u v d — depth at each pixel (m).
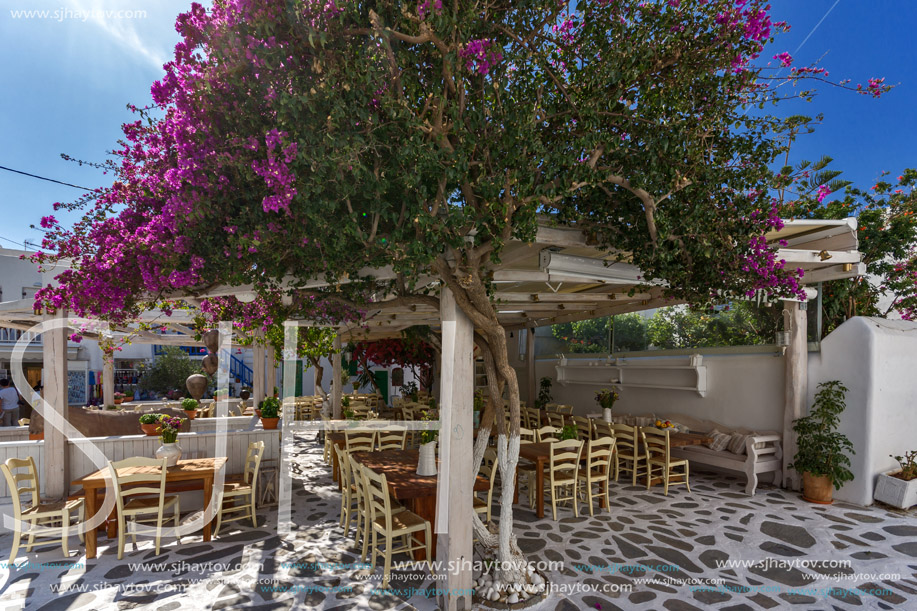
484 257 3.49
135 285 3.85
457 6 2.61
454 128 2.87
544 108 3.29
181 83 2.88
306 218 3.00
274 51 2.55
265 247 3.16
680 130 3.25
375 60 2.81
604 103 3.22
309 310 5.82
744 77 3.35
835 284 7.02
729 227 3.72
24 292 13.62
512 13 3.07
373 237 2.97
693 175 3.45
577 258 4.43
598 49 3.17
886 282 8.05
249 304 6.11
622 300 7.46
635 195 3.64
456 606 3.64
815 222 5.48
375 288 4.88
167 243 3.36
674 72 3.39
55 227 3.88
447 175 2.83
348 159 2.60
